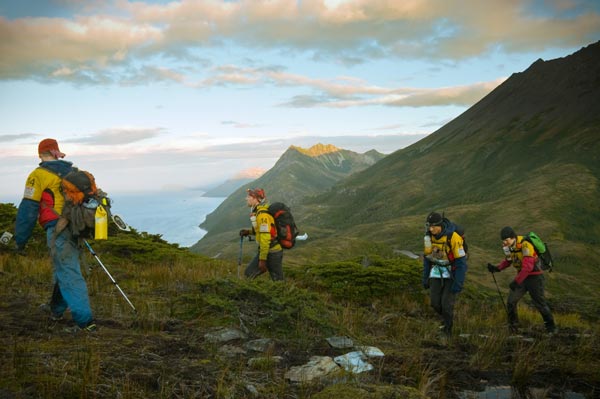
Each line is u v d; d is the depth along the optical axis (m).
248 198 7.98
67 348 4.20
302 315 6.10
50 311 5.44
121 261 12.33
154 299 7.12
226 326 5.69
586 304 16.19
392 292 10.51
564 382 4.90
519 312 10.98
